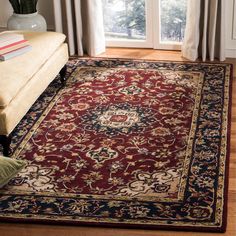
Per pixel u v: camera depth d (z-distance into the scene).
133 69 4.45
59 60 4.05
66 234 2.64
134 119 3.67
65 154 3.30
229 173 3.09
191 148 3.30
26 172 3.13
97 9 4.69
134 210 2.78
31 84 3.56
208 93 3.98
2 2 5.12
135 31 4.90
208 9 4.45
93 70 4.46
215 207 2.78
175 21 4.75
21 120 3.71
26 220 2.73
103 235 2.63
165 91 4.05
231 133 3.49
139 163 3.18
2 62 3.60
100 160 3.22
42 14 5.11
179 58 4.64
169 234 2.61
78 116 3.74
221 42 4.53
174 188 2.94
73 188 2.98
